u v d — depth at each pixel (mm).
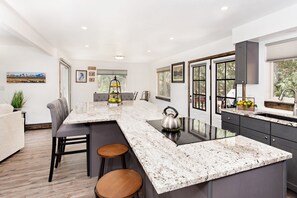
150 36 3590
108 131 2443
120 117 2242
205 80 4367
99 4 2188
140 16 2564
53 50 4750
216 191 890
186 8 2303
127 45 4438
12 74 4754
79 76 7199
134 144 1238
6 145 2936
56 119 2307
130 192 1188
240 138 1371
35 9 2328
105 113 2564
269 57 2807
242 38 2945
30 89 4883
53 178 2389
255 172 994
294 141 1975
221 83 3877
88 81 7332
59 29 3154
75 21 2760
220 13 2475
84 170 2607
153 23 2848
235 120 2793
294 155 1975
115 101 3637
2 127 2844
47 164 2803
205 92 4379
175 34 3434
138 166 1942
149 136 1421
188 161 977
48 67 4973
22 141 3385
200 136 1416
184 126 1737
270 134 2242
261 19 2629
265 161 989
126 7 2270
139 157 1032
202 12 2430
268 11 2412
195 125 1777
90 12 2422
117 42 4105
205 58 4301
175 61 5801
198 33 3375
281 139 2111
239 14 2502
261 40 2898
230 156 1041
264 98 2926
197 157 1028
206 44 4238
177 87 5680
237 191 945
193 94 4855
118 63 7770
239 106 3045
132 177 1372
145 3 2168
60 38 3770
